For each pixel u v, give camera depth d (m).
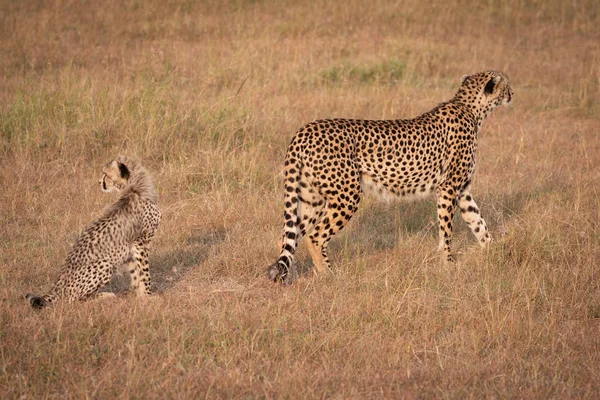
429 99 19.92
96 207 12.95
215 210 13.00
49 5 28.89
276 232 12.18
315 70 22.30
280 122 17.14
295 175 10.54
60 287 9.27
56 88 17.14
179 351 8.25
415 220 13.00
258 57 23.41
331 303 9.66
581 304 9.59
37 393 7.32
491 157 16.42
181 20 28.52
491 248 11.24
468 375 7.88
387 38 26.61
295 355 8.36
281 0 31.20
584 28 29.47
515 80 23.36
